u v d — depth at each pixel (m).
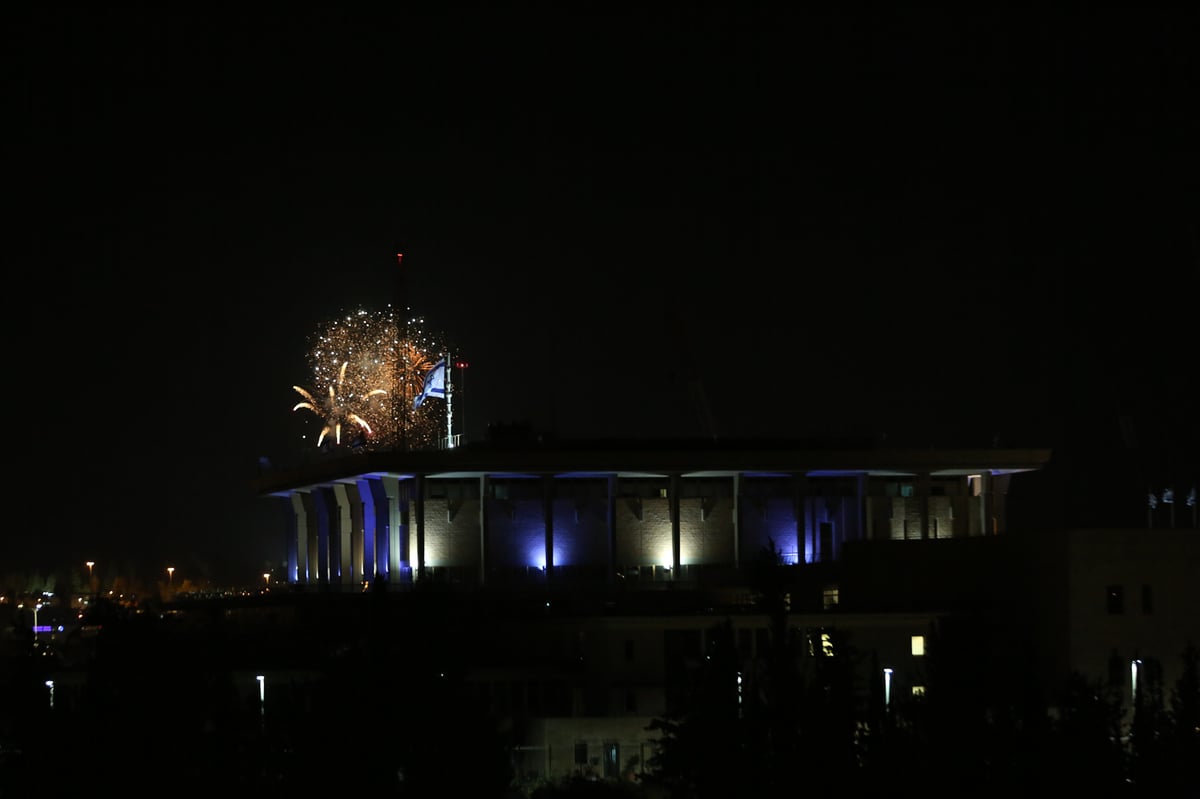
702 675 116.19
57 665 154.25
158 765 119.50
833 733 112.44
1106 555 148.88
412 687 119.19
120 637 124.50
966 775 111.81
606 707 145.88
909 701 118.88
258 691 142.88
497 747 119.25
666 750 115.19
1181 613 149.75
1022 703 116.31
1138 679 136.00
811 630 149.50
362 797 115.69
